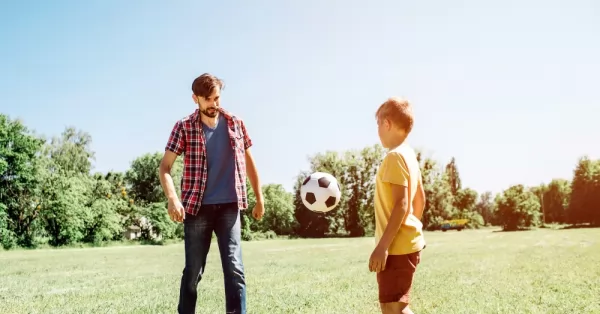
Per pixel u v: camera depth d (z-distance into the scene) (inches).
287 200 2723.9
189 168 131.7
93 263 538.3
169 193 125.8
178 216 123.1
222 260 130.4
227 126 139.5
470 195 2979.8
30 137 1461.6
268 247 1011.3
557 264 349.1
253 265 442.3
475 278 273.3
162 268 446.0
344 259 518.0
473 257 459.5
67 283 301.7
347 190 2556.6
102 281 313.6
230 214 132.3
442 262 406.3
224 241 130.7
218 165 134.6
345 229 2544.3
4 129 1382.9
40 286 283.9
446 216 2610.7
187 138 132.3
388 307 105.6
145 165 2491.4
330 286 256.4
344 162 2566.4
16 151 1429.6
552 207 3208.7
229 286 127.4
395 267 104.6
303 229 2539.4
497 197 2130.9
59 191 1477.6
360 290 237.1
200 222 130.3
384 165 109.1
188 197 129.8
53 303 206.1
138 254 796.6
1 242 1311.5
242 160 139.9
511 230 2018.9
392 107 115.8
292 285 263.4
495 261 400.2
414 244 106.0
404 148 112.1
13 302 210.4
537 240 867.4
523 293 207.0
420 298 200.1
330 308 180.2
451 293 212.4
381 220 110.7
